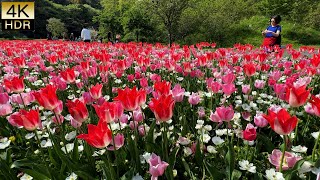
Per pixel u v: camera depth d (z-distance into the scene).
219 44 25.84
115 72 4.61
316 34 26.69
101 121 1.75
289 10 30.00
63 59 6.82
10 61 7.40
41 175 2.20
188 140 2.47
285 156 2.00
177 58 5.18
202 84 4.43
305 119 3.17
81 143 2.73
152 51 8.58
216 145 2.59
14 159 2.81
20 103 3.20
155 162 1.88
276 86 3.20
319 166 1.88
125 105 2.09
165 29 28.89
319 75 4.59
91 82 5.09
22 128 3.04
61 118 2.77
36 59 6.19
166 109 1.96
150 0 26.25
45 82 5.14
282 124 1.70
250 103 3.41
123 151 2.44
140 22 28.92
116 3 43.34
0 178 2.29
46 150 2.85
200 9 27.67
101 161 2.41
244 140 2.37
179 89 2.78
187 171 2.26
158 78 4.02
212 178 2.06
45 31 56.34
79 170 2.19
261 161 2.39
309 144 2.67
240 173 2.05
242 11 30.73
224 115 2.28
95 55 5.70
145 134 2.68
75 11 64.38
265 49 8.45
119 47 9.69
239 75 5.16
